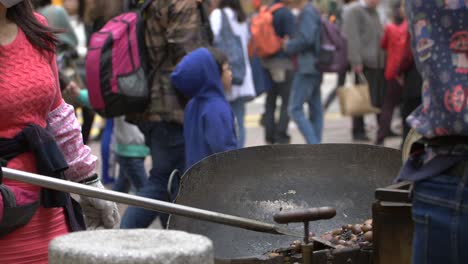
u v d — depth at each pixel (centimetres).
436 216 509
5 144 639
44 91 650
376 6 1939
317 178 794
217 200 754
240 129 1582
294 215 612
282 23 1858
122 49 1064
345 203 789
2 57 641
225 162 762
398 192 577
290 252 651
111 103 1063
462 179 502
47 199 648
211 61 984
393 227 593
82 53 1952
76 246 481
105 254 469
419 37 514
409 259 591
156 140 1073
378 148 790
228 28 1530
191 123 984
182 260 475
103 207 716
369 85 1966
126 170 1254
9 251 645
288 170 793
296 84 1833
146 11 1062
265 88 1964
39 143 644
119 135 1244
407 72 1633
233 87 1541
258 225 662
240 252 734
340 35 1845
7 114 638
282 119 2000
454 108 499
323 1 2175
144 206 634
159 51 1060
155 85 1064
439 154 511
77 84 1334
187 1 1047
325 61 1830
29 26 657
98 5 1204
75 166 694
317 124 1878
